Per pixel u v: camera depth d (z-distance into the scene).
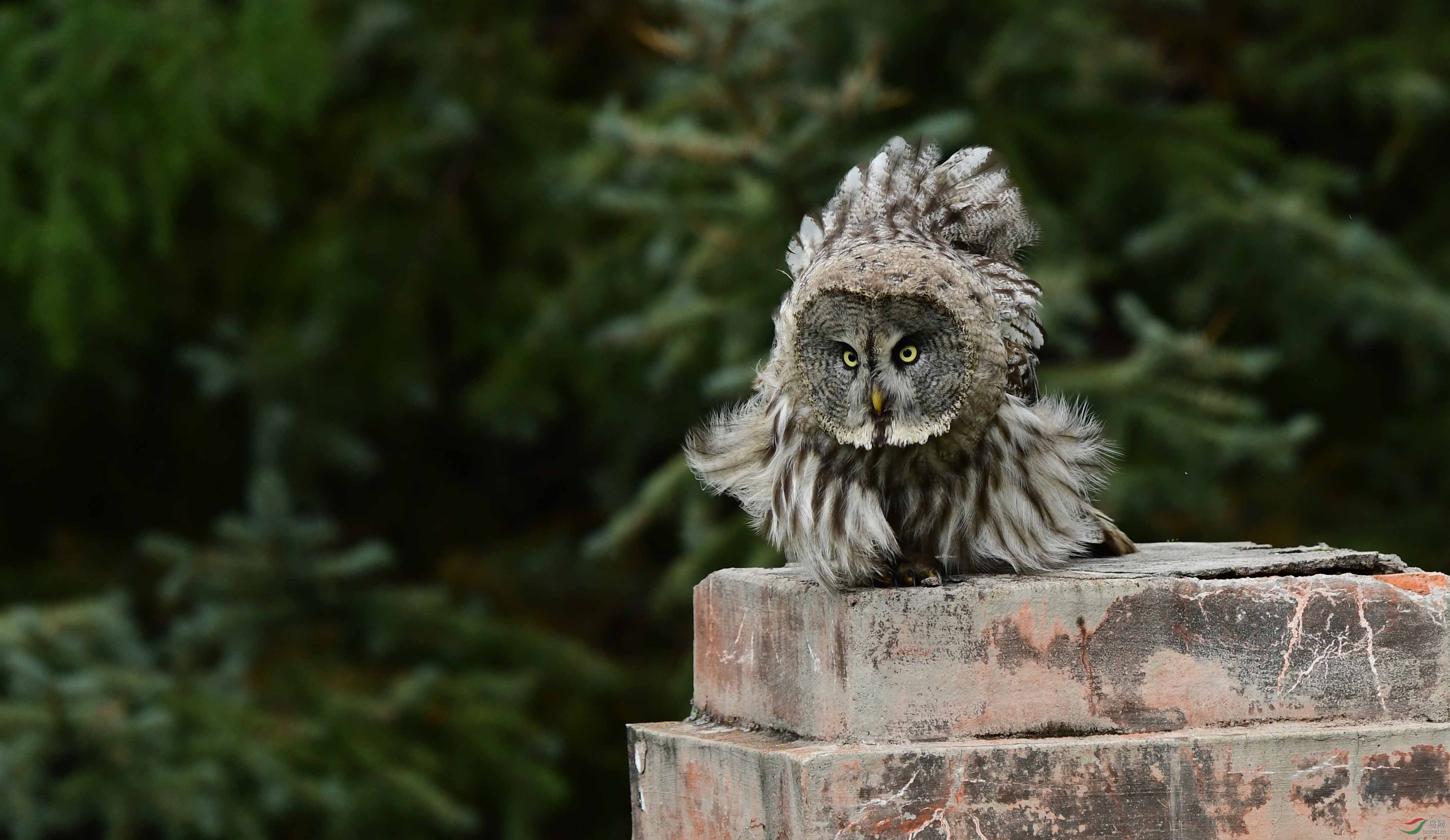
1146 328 11.98
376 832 13.59
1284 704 6.23
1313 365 15.22
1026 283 7.02
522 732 14.55
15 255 13.26
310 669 14.34
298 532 13.79
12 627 13.04
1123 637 6.14
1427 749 6.16
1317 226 13.48
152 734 12.76
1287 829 6.07
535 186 15.31
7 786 12.18
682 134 11.08
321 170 15.95
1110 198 13.48
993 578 6.36
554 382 15.47
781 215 11.48
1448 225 15.60
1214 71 16.28
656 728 6.88
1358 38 15.30
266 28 13.52
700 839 6.49
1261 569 6.46
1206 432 11.94
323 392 15.16
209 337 16.00
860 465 6.30
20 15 13.62
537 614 16.81
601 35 16.55
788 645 6.34
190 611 15.84
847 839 5.78
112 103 13.48
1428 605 6.31
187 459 17.55
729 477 6.84
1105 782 5.95
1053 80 13.58
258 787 13.20
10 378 15.55
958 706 6.02
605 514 16.02
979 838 5.87
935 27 12.97
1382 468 15.36
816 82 12.73
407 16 15.06
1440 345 14.03
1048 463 6.56
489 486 17.80
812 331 6.25
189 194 15.64
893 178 6.90
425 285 15.48
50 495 17.48
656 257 12.26
